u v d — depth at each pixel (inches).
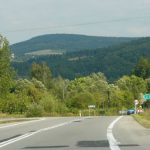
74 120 2076.8
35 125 1657.2
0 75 3508.9
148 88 6884.8
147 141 949.2
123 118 2285.9
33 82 5772.6
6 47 3543.3
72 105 5073.8
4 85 3523.6
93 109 4778.5
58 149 812.0
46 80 7022.6
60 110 4261.8
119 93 5920.3
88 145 874.8
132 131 1247.5
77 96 5142.7
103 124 1647.4
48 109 4111.7
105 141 956.6
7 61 3538.4
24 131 1325.0
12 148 845.8
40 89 5546.3
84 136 1100.5
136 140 972.6
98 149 802.2
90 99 5167.3
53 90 6151.6
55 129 1390.3
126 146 849.5
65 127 1493.6
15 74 3656.5
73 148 822.5
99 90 6220.5
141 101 4035.4
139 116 2304.4
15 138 1069.8
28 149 826.2
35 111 3533.5
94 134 1162.0
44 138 1058.1
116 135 1116.5
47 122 1898.4
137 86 6673.2
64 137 1077.8
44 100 4160.9
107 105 5669.3
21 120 2255.2
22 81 5093.5
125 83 6697.8
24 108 3796.8
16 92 4896.7
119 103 5767.7
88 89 6284.5
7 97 3663.9
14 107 3752.5
